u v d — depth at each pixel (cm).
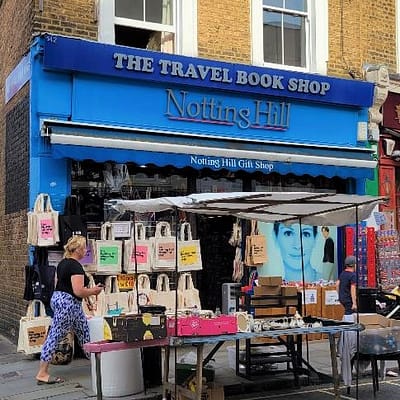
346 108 1205
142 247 949
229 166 1027
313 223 817
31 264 937
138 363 743
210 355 751
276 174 1156
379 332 748
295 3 1216
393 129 1271
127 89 995
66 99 955
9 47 1132
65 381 792
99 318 779
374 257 1160
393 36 1308
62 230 912
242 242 1101
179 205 641
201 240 1078
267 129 1119
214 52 1091
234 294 1066
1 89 1211
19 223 1034
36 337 888
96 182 992
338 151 1166
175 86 1033
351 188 1227
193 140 1023
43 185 932
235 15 1115
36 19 950
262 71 1093
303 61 1220
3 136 1178
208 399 673
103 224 948
